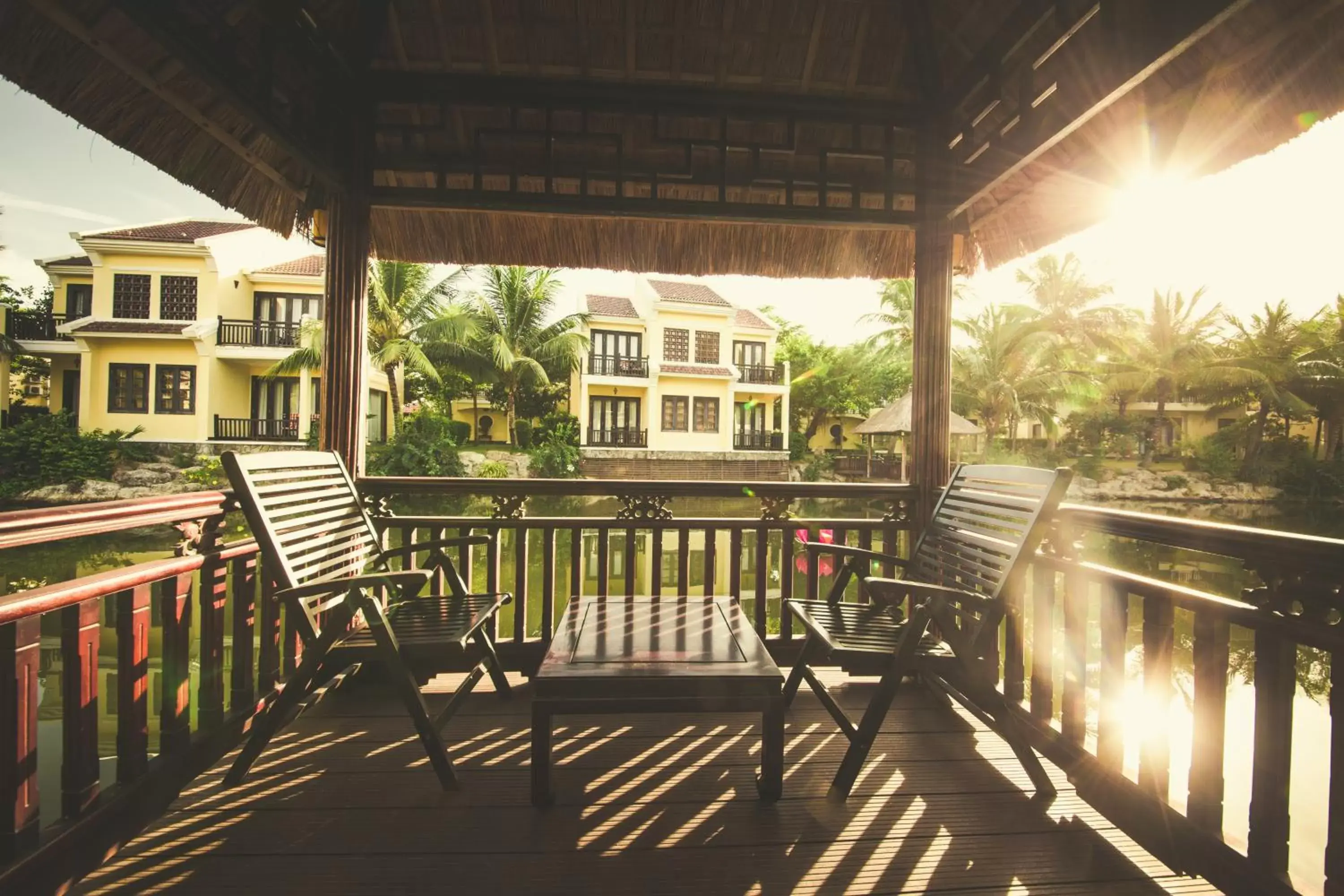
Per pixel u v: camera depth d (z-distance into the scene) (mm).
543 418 24297
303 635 1954
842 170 3354
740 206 3053
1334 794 1287
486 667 2600
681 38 3023
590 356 22812
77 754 1518
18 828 1357
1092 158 2619
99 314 17328
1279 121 2115
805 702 2670
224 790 1920
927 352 3201
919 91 3180
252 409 18906
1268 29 1835
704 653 1971
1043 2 2354
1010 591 1986
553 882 1528
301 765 2092
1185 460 19516
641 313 24453
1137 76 1933
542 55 2998
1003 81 2684
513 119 3025
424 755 2170
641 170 3072
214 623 2127
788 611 3107
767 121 3137
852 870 1591
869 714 1927
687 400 23828
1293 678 1396
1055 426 22531
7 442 15836
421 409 22797
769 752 1871
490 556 3012
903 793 1952
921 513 3201
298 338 18078
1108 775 1828
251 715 2279
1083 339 23344
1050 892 1524
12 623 1359
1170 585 1665
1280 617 1392
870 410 29672
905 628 1943
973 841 1716
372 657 1965
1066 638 2072
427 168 3008
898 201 3338
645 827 1756
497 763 2115
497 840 1690
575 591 3035
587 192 3041
